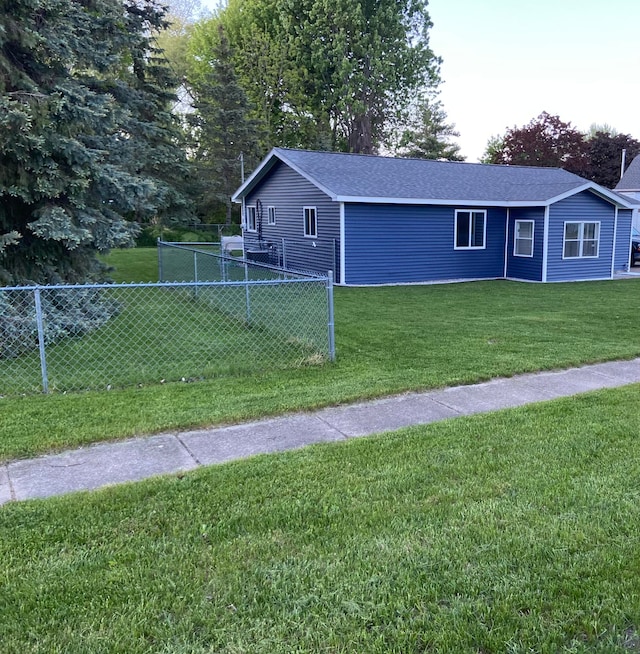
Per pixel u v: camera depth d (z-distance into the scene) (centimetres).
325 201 1571
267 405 496
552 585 243
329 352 664
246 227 2181
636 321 933
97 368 632
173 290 1209
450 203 1572
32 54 808
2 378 592
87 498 323
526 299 1235
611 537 279
